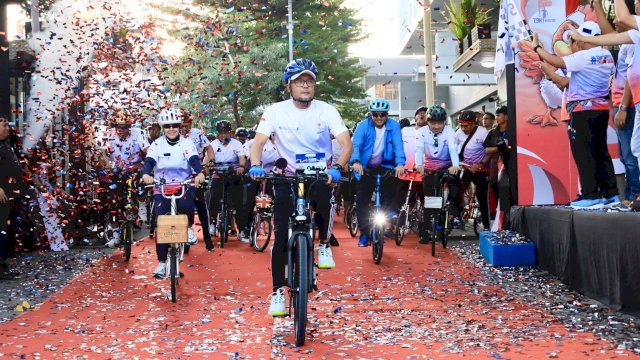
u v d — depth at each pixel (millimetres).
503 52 10289
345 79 34375
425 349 5188
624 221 6059
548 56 7727
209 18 20672
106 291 7961
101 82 12180
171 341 5605
